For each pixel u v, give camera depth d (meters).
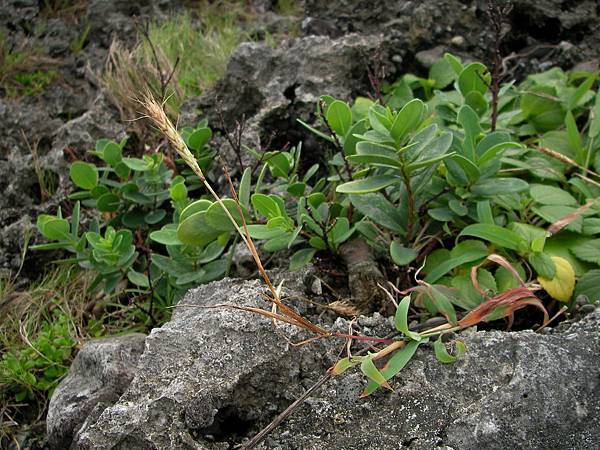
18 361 0.62
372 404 0.46
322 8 0.90
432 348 0.47
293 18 1.00
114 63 0.90
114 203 0.69
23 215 0.76
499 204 0.59
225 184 0.71
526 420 0.43
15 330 0.66
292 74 0.79
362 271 0.56
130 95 0.83
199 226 0.53
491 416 0.43
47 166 0.78
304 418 0.46
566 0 0.83
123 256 0.62
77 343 0.63
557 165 0.64
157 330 0.50
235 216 0.53
